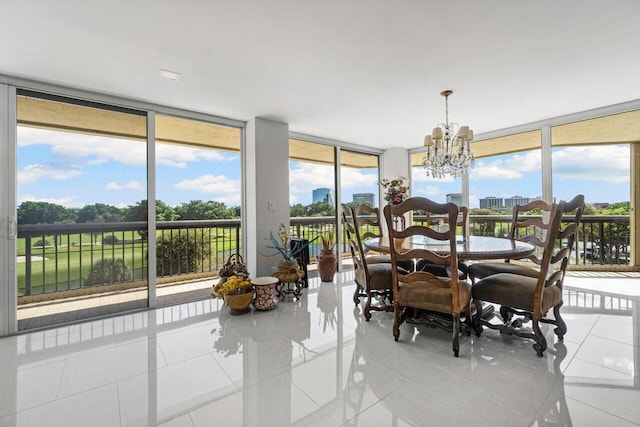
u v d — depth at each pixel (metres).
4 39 2.07
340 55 2.38
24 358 2.17
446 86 3.00
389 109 3.68
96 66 2.49
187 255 4.47
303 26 1.99
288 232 4.21
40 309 2.76
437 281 2.18
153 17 1.87
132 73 2.63
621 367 1.93
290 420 1.50
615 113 3.58
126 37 2.08
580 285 3.75
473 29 2.05
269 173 4.04
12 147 2.63
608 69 2.66
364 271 2.86
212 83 2.88
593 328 2.52
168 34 2.06
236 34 2.07
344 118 4.02
